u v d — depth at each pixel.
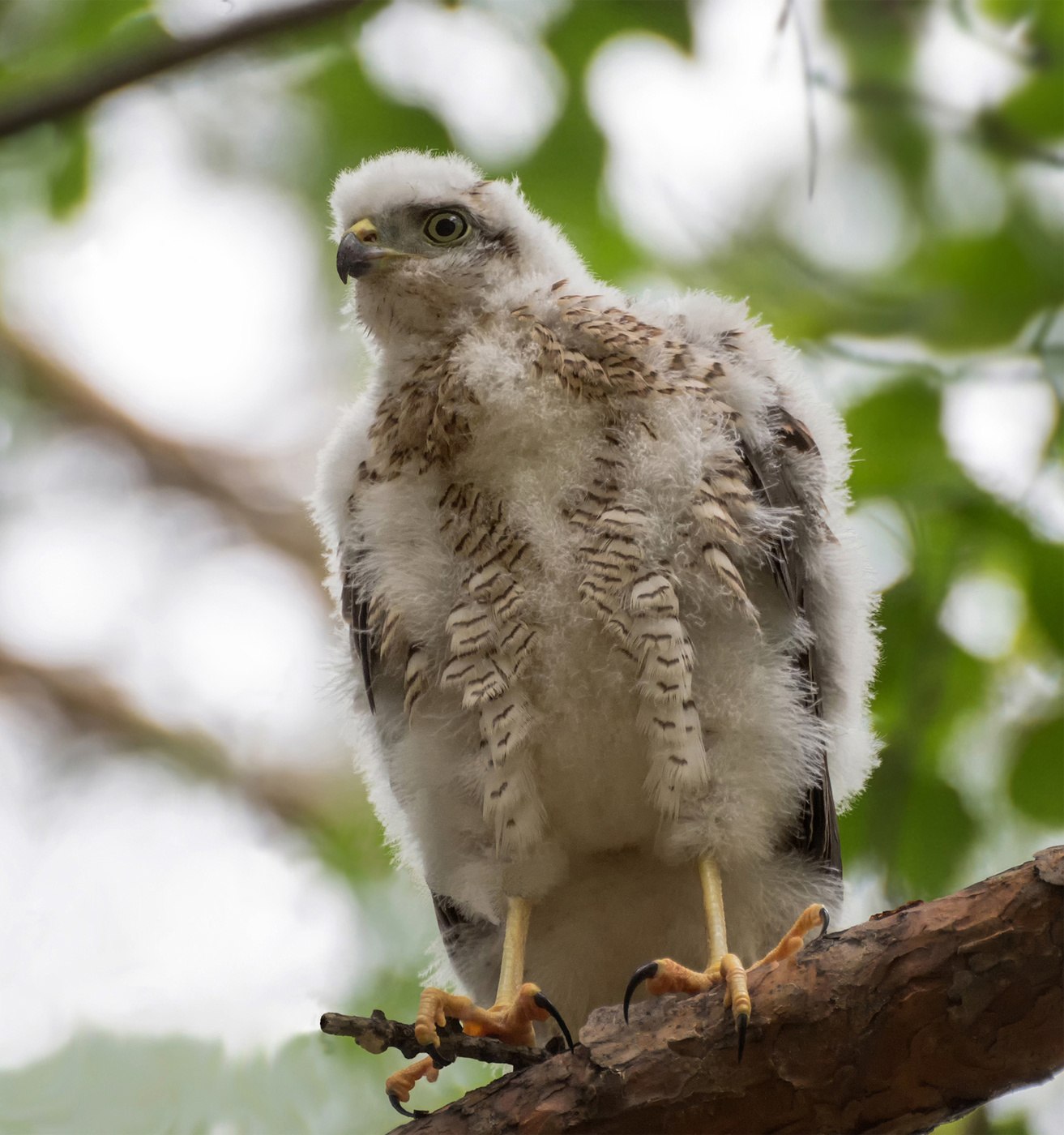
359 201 9.07
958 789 9.79
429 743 8.10
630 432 7.83
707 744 7.84
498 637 7.75
